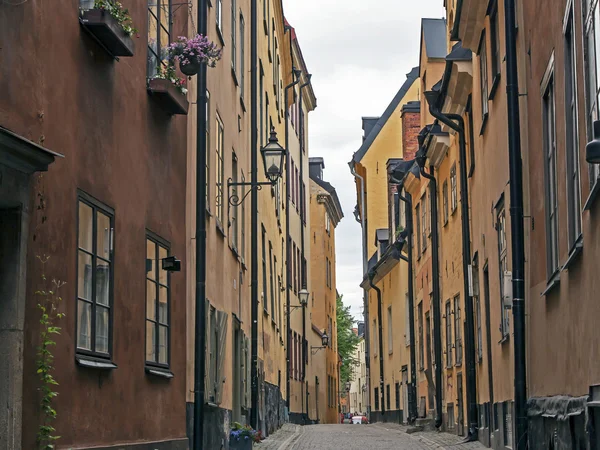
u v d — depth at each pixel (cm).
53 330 784
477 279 2072
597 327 861
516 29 1393
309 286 4831
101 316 962
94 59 950
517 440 1262
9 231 746
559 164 1062
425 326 3069
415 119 3972
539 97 1203
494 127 1656
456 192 2352
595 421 861
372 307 4856
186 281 1344
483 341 1953
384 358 4400
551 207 1159
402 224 3753
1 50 731
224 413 1727
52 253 821
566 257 1027
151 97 1168
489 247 1788
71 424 862
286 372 3572
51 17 834
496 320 1723
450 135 2431
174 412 1252
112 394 987
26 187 758
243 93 2138
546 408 1141
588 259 898
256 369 2233
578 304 965
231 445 1711
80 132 904
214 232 1623
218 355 1603
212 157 1617
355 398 12350
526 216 1319
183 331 1316
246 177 2205
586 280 913
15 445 731
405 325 3700
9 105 744
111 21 931
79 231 897
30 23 788
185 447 1291
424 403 3161
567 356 1043
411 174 3222
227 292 1798
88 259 922
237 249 2000
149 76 1180
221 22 1783
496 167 1644
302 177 4609
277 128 3456
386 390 4322
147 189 1146
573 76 980
